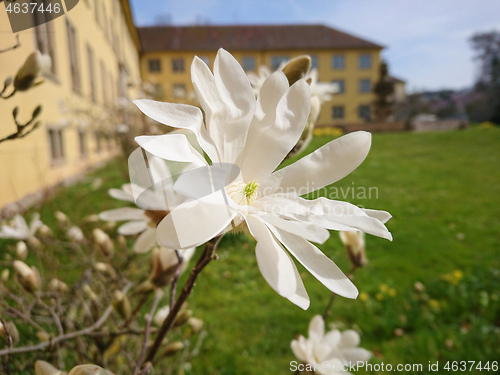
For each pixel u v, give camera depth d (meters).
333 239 1.00
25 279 0.24
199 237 0.12
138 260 0.43
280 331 0.70
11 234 0.34
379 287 0.84
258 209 0.15
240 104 0.15
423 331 0.67
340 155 0.16
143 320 0.45
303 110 0.16
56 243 0.40
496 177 2.08
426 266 0.95
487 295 0.78
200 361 0.61
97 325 0.26
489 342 0.63
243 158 0.16
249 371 0.60
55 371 0.17
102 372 0.14
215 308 0.77
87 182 1.92
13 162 1.31
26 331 0.32
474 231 1.21
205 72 0.15
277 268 0.13
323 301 0.79
